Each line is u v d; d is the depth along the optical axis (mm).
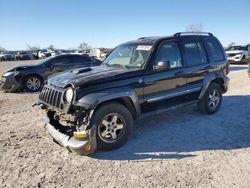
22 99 9008
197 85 5918
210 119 6137
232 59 21406
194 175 3650
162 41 5297
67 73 4910
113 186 3422
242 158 4148
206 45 6309
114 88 4398
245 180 3504
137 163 4035
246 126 5641
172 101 5430
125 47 5746
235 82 11656
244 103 7648
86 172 3791
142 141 4883
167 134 5230
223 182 3463
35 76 10641
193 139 4965
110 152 4426
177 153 4367
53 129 4504
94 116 4145
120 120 4484
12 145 4777
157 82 5027
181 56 5602
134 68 4949
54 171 3824
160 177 3615
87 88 4172
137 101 4691
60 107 4266
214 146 4633
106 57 6098
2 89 10414
